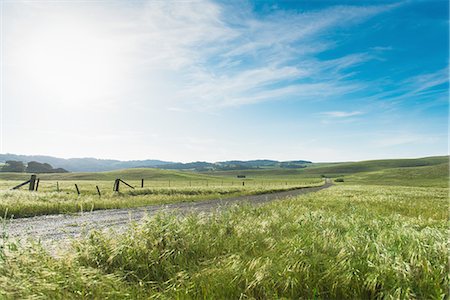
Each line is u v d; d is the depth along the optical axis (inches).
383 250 230.8
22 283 187.3
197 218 378.9
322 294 193.0
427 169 5442.9
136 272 229.8
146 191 1314.0
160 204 934.4
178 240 269.7
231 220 381.1
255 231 325.4
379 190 1717.5
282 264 218.5
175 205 896.9
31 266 219.8
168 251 254.1
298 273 206.7
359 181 5241.1
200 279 209.2
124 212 717.3
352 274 200.2
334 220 388.8
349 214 492.4
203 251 272.1
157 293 191.8
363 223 381.4
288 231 343.3
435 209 641.6
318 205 708.0
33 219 589.9
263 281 197.2
